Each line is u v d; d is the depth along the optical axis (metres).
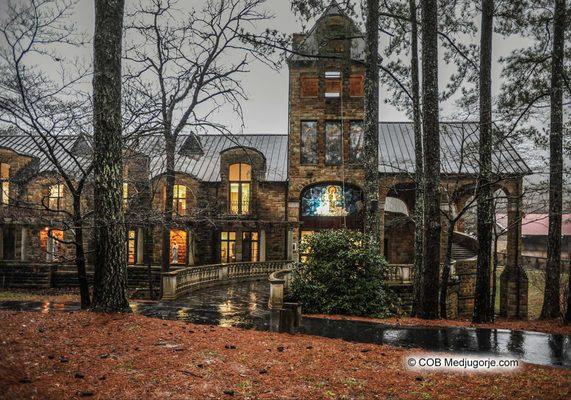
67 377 6.02
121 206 10.99
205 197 28.27
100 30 10.63
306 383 6.47
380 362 7.97
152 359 7.13
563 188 17.78
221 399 5.62
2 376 5.67
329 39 18.73
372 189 16.83
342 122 26.59
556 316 17.06
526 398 6.17
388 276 19.58
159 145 19.05
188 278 18.69
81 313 10.36
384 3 19.80
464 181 26.41
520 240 24.20
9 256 28.83
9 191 26.86
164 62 15.55
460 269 22.89
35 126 10.97
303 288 15.38
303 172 27.19
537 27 16.86
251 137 32.94
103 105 10.64
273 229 27.81
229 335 9.58
